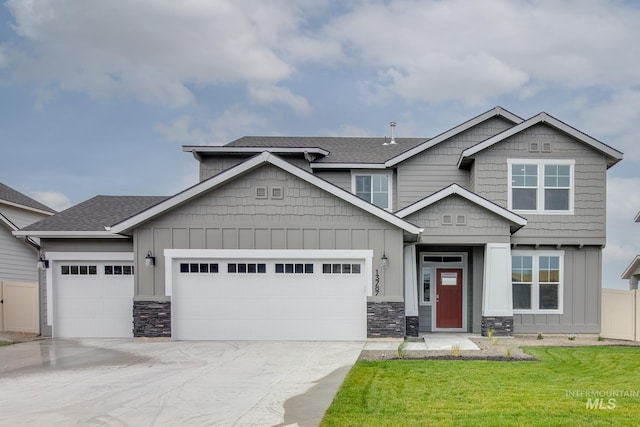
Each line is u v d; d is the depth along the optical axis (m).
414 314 13.78
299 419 6.06
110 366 9.62
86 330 13.88
